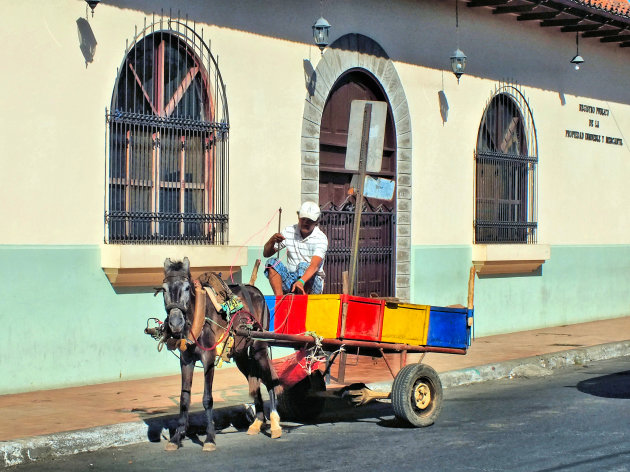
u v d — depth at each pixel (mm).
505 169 17688
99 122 11516
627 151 20875
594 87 19891
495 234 17500
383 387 11492
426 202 16078
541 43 18469
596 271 19953
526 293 18078
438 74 16312
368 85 15359
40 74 10984
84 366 11391
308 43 14039
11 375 10742
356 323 9242
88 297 11414
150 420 9242
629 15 18141
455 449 8602
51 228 11086
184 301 8070
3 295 10672
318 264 10047
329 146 14781
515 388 12227
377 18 15188
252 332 8828
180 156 12359
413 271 15820
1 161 10680
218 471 7871
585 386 12328
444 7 16344
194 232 12492
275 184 13547
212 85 12758
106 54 11586
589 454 8336
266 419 10117
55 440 8445
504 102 17812
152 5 12055
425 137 16062
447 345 10109
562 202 19016
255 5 13273
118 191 11734
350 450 8625
